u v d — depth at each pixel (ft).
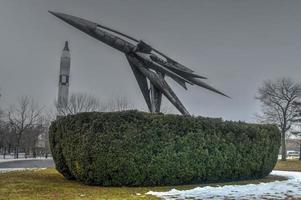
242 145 52.31
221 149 49.65
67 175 49.37
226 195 39.68
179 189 42.60
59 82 204.13
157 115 44.75
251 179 55.42
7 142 237.45
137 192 39.09
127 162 42.37
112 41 54.49
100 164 42.47
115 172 42.47
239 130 52.42
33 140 234.38
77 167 44.47
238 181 52.54
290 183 52.54
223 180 51.11
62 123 47.39
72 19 53.21
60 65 205.05
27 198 33.58
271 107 190.70
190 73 58.29
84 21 53.47
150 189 41.70
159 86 56.34
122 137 42.52
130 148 42.55
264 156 55.67
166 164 44.27
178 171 45.19
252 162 53.67
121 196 36.17
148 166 43.27
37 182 44.78
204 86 60.39
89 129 43.16
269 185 48.78
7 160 160.35
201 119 48.29
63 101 200.03
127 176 42.70
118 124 42.78
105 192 38.40
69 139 45.52
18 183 43.14
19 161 148.46
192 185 46.50
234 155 51.08
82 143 43.47
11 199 32.94
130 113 43.39
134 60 56.54
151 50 56.65
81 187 41.98
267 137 56.44
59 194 36.29
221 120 50.96
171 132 45.06
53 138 50.72
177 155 45.19
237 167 51.52
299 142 213.87
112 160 42.29
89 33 54.29
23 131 226.79
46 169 69.82
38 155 248.11
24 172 60.90
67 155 46.16
